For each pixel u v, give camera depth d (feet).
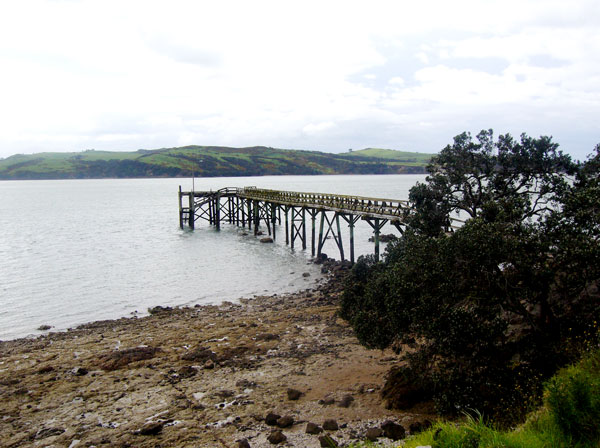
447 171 78.84
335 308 88.07
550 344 38.24
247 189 223.51
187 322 83.10
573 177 71.87
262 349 66.80
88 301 98.84
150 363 62.54
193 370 59.41
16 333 79.30
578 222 42.01
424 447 26.37
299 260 142.92
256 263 138.31
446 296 42.29
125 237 190.90
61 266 133.18
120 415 47.88
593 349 33.32
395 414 44.34
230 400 50.78
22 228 220.23
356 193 408.87
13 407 50.11
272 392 52.49
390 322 48.29
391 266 61.57
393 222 95.61
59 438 43.57
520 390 34.71
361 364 59.72
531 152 72.13
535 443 23.77
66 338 75.61
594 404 23.94
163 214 290.35
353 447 36.29
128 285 112.16
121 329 79.82
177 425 45.27
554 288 45.50
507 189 75.36
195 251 158.30
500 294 41.24
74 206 350.64
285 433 42.65
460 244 41.75
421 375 43.06
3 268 130.21
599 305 41.50
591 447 22.84
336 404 48.21
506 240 40.04
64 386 55.42
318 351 65.36
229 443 41.32
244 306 94.12
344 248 166.40
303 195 155.53
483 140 77.36
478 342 38.32
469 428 26.86
